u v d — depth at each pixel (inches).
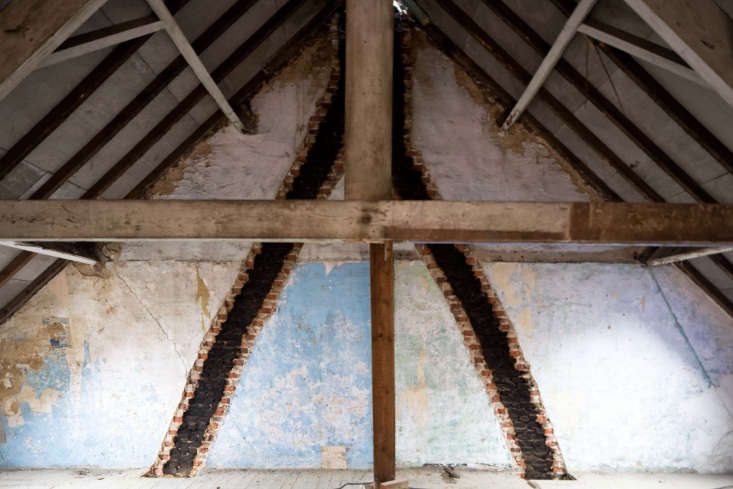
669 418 187.5
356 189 117.0
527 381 188.9
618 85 140.2
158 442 186.9
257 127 199.9
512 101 191.2
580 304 192.1
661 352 189.8
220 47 163.2
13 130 126.1
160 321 191.3
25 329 190.4
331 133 199.8
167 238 109.8
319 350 190.2
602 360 189.9
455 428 187.6
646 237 107.7
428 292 191.8
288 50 200.4
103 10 118.6
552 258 194.5
